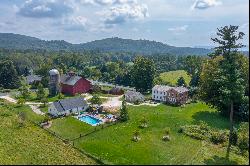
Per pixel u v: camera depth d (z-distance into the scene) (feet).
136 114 360.48
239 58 319.88
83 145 268.82
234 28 316.19
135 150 250.37
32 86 606.14
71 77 529.86
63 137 293.64
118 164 227.61
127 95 461.37
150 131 294.66
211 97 352.69
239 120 329.31
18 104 431.84
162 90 455.63
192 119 330.95
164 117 338.54
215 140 266.57
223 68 276.62
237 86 258.16
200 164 221.66
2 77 614.34
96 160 235.61
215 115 349.82
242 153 244.01
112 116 364.58
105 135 292.40
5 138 289.94
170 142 264.72
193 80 583.58
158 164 223.71
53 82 506.48
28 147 266.77
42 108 414.00
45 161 234.17
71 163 229.25
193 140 269.44
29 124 334.85
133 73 571.69
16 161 236.02
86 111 396.98
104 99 472.03
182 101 435.53
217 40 324.39
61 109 377.71
